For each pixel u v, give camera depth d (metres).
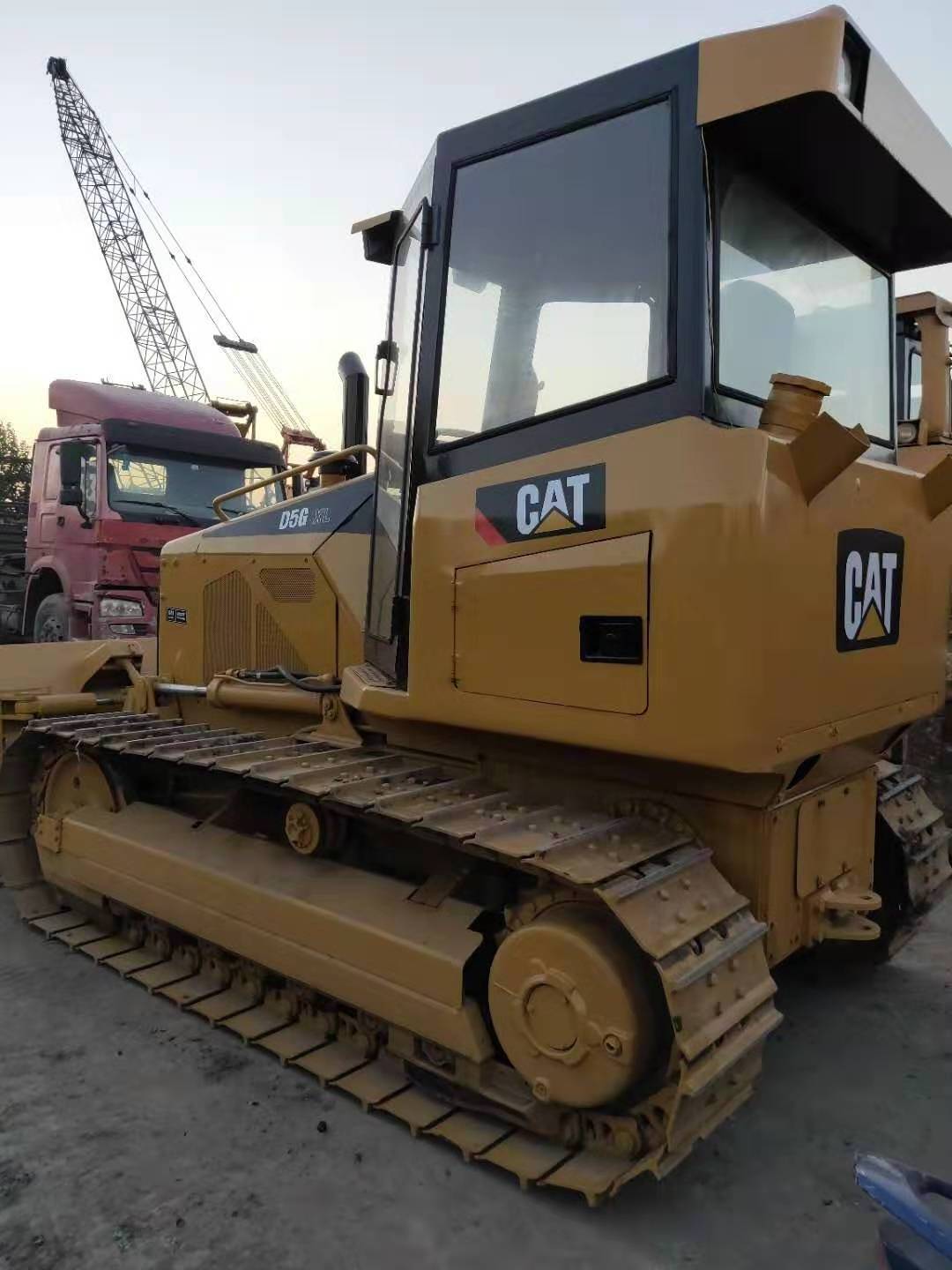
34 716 4.62
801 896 2.87
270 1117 2.96
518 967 2.56
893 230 3.06
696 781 2.65
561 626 2.51
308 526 4.03
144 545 9.04
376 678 3.28
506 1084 2.76
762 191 2.64
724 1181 2.69
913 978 4.00
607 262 2.57
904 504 2.87
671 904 2.40
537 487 2.57
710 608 2.22
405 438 3.11
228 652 4.35
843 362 3.12
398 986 2.88
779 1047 3.45
